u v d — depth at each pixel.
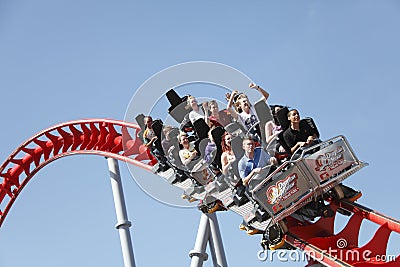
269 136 12.45
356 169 12.63
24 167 26.30
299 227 12.95
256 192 11.92
